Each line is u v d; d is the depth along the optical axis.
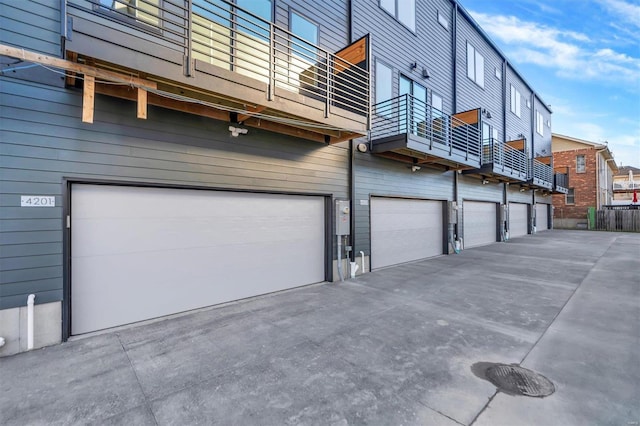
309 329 3.77
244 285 5.17
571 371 2.70
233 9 5.08
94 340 3.49
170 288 4.37
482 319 4.08
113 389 2.49
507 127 15.12
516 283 6.05
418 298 5.11
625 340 3.36
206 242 4.73
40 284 3.34
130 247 4.04
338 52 6.70
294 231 5.93
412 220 8.82
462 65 11.47
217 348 3.25
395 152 7.55
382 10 7.95
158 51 3.44
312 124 5.12
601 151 21.16
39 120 3.35
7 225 3.18
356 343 3.35
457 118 10.44
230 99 4.17
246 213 5.21
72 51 2.96
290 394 2.39
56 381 2.62
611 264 7.90
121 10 3.94
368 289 5.75
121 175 3.86
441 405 2.22
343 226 6.55
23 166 3.26
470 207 11.72
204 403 2.29
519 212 16.44
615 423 2.01
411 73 8.88
